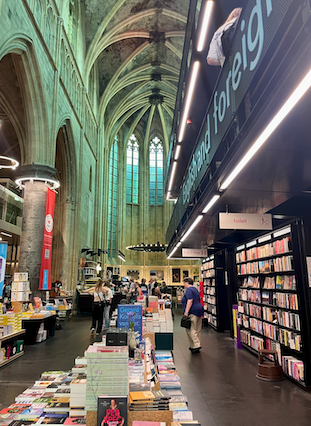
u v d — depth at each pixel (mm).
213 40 5039
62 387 2699
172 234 12055
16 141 18094
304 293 5254
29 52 11078
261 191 4793
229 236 8734
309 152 3381
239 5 7133
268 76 2834
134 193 40250
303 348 5074
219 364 6590
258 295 7129
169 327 6570
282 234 6035
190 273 37812
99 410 2051
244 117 3457
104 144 32594
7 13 8930
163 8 23312
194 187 6137
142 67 29984
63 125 16625
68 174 18484
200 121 9922
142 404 2125
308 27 1819
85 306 17266
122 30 24609
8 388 5000
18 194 16797
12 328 7062
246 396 4730
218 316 10914
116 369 2188
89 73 23609
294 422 3836
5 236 15023
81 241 20109
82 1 20484
